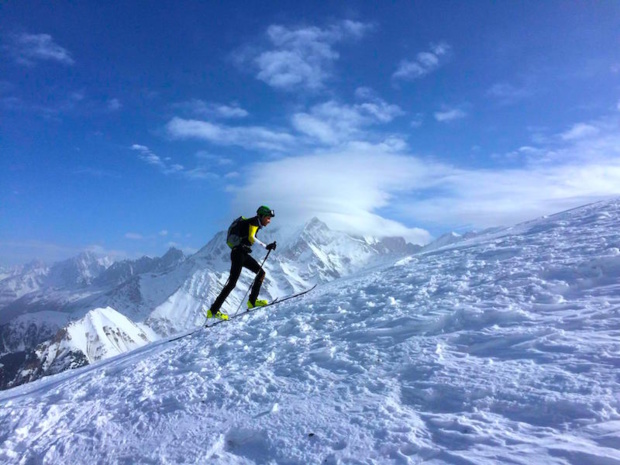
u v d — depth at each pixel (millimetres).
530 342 5453
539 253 9438
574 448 3457
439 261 11750
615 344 4898
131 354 11656
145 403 6414
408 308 7914
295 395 5727
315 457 4336
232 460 4680
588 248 8766
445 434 4121
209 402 6027
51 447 5762
